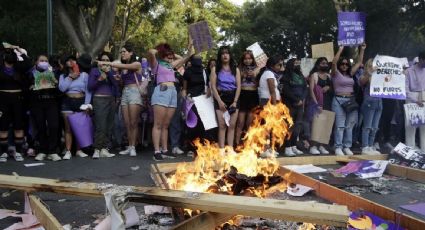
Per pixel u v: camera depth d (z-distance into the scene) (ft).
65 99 26.35
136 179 21.16
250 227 13.91
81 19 51.70
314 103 29.12
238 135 27.76
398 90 28.55
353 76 30.45
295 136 28.84
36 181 14.29
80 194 13.16
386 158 26.81
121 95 27.81
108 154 27.14
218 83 26.25
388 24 62.95
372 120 29.53
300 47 105.09
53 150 26.00
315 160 25.93
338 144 29.09
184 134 30.66
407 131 30.12
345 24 28.68
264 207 11.25
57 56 27.73
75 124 25.98
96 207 16.53
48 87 25.43
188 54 26.76
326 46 31.42
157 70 25.79
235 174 16.02
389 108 31.81
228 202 11.57
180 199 12.06
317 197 18.29
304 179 19.43
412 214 16.29
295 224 14.02
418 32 71.72
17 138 25.99
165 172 21.48
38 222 13.96
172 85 26.05
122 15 91.91
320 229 13.48
